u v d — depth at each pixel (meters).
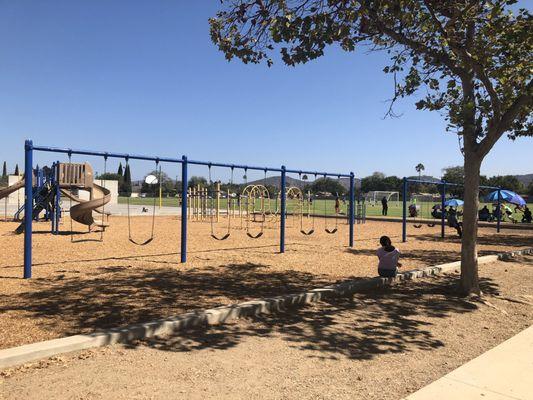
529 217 26.78
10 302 5.84
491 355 4.51
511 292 7.53
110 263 9.10
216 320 5.23
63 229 16.72
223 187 34.12
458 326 5.55
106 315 5.30
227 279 7.75
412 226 23.69
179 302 6.02
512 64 6.90
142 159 8.80
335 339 4.87
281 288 7.11
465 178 7.21
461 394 3.58
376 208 52.72
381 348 4.65
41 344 4.03
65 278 7.47
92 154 8.11
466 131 7.18
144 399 3.28
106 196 14.64
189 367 3.92
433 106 8.32
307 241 14.78
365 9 6.25
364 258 10.80
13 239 13.16
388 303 6.60
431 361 4.33
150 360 4.02
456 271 9.51
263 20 6.95
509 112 6.66
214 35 7.46
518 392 3.64
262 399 3.37
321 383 3.70
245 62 7.43
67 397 3.25
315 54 6.46
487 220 28.41
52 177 16.77
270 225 22.47
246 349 4.44
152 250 11.32
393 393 3.56
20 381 3.49
